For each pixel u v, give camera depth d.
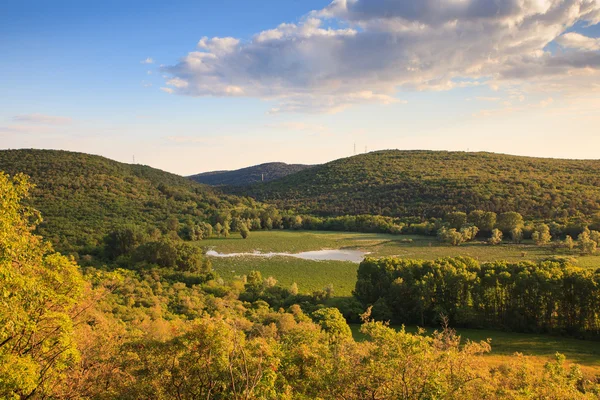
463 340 46.03
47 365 14.14
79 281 15.44
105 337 17.98
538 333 48.84
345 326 40.84
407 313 55.12
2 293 12.20
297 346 18.66
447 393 14.27
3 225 13.07
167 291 58.84
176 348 14.88
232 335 14.80
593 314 46.47
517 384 17.44
